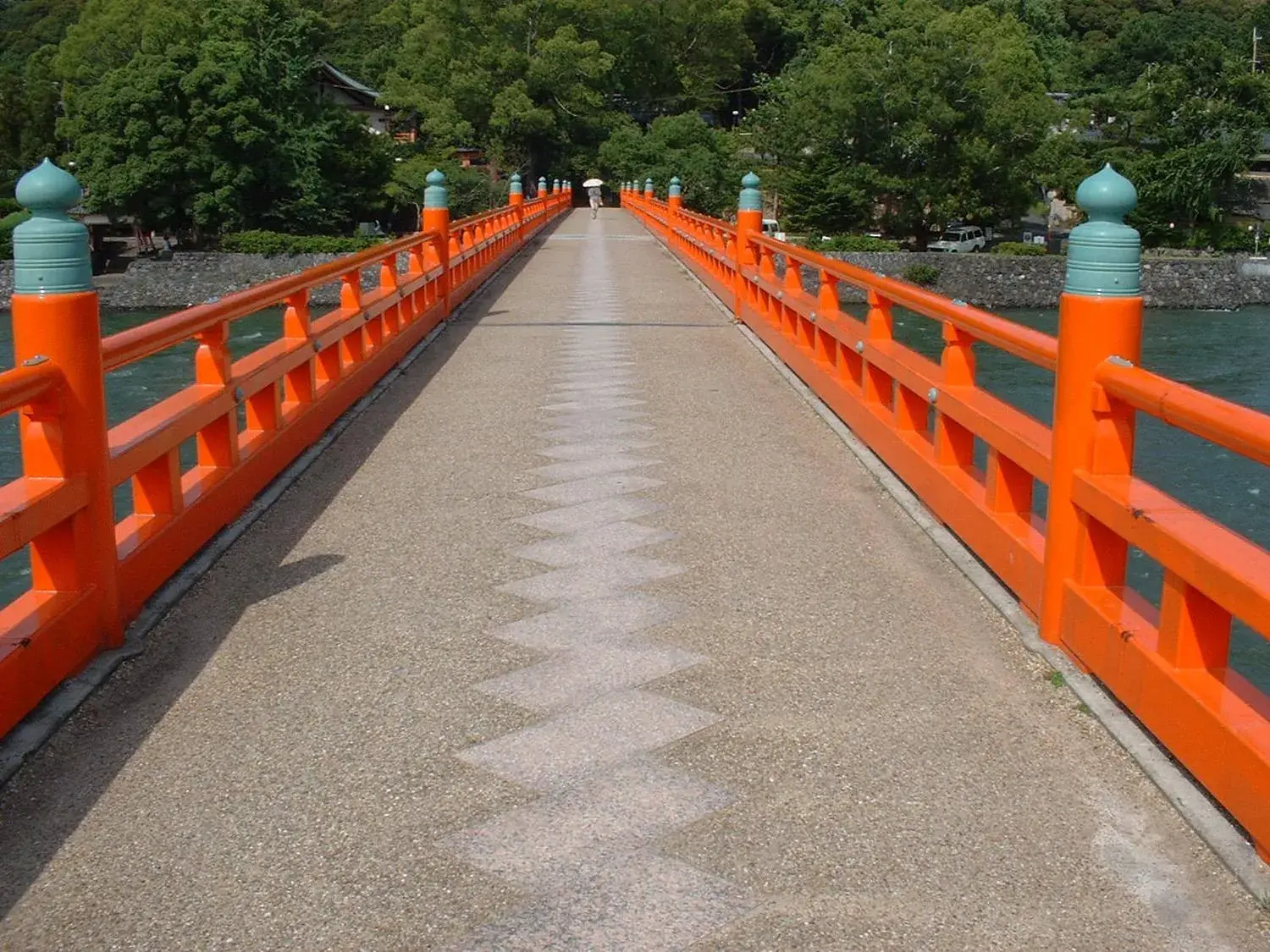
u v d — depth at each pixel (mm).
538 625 4422
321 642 4301
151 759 3469
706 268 17859
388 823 3100
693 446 7398
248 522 5699
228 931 2674
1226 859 2848
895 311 43156
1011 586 4527
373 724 3664
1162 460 16281
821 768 3359
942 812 3123
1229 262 50906
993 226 59000
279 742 3557
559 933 2639
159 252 50469
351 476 6664
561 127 72062
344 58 89875
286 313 7184
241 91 50125
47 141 65500
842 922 2670
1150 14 100000
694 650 4188
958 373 5539
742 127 75750
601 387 9477
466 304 15500
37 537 3932
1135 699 3375
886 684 3906
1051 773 3324
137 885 2854
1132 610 3664
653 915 2699
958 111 54062
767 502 6109
